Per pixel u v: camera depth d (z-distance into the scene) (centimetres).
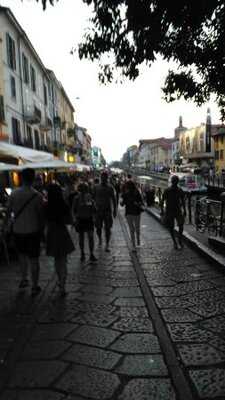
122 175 4862
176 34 507
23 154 1021
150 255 911
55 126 4050
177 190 984
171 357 399
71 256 915
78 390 343
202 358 397
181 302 568
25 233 613
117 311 538
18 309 552
